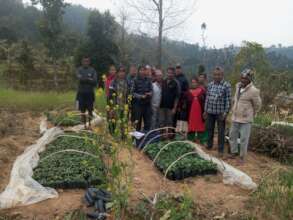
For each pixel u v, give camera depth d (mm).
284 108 13844
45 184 5922
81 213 5027
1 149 7895
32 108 14672
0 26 44312
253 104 7746
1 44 34781
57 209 5223
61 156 7422
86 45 29172
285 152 8492
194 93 9367
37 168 6770
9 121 11312
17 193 5461
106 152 5266
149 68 9281
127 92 9039
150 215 4969
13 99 15234
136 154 8273
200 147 9125
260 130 9320
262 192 5926
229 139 8430
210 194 6051
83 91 10359
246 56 14570
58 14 29203
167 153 7969
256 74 13688
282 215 5250
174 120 9578
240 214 5293
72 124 10938
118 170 4672
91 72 10430
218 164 7242
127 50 28344
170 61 21672
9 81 26172
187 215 4848
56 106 15133
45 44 29844
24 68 27641
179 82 9359
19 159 6957
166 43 21875
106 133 5258
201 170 6938
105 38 29078
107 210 5062
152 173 7016
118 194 4742
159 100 9523
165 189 6125
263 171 7418
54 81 27641
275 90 13547
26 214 5070
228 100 8227
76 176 6234
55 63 29062
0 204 5238
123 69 9117
